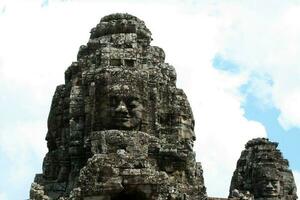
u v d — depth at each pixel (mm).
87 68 47656
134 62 46750
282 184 69000
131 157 38688
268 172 68500
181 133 47812
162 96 47594
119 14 49875
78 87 47312
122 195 38312
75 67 48969
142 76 45688
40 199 43969
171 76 49875
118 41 48188
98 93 45375
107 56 46438
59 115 49656
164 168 44500
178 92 49000
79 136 45969
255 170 69250
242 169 71188
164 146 44875
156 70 47469
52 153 49438
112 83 44875
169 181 41125
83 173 38281
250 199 55969
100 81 45375
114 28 49156
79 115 46406
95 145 43219
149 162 40938
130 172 38000
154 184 38062
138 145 43469
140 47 48875
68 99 48688
